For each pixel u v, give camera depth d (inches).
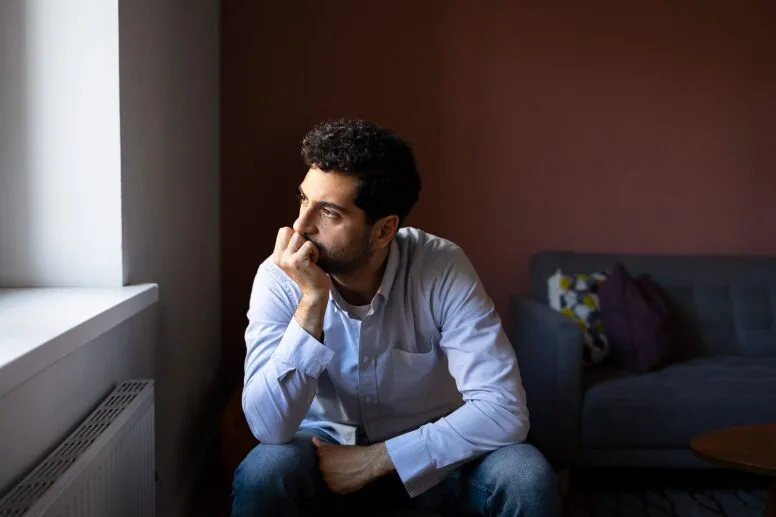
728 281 119.6
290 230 52.7
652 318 103.6
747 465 64.4
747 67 128.1
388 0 121.6
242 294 121.8
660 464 95.5
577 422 94.0
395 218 52.6
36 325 43.9
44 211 60.2
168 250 77.4
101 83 59.7
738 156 129.3
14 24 58.8
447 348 57.2
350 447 52.9
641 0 125.6
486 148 125.2
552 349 95.9
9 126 59.4
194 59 93.7
